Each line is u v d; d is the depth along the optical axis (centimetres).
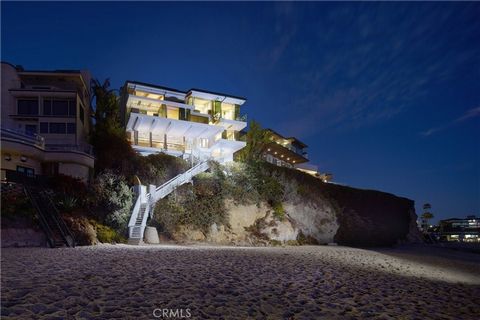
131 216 2525
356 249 3372
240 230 3231
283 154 6053
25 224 1941
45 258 1371
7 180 2481
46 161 2878
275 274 1272
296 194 4044
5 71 3578
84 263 1278
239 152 4716
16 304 678
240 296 873
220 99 4566
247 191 3531
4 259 1300
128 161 3303
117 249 1866
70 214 2258
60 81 3875
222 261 1534
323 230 4128
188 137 4356
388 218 5347
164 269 1215
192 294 857
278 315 727
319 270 1463
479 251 4928
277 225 3459
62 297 759
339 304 868
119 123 3816
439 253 3956
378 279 1376
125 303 738
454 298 1105
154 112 4203
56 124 3466
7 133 2697
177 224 2830
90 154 3172
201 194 3183
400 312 834
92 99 4388
